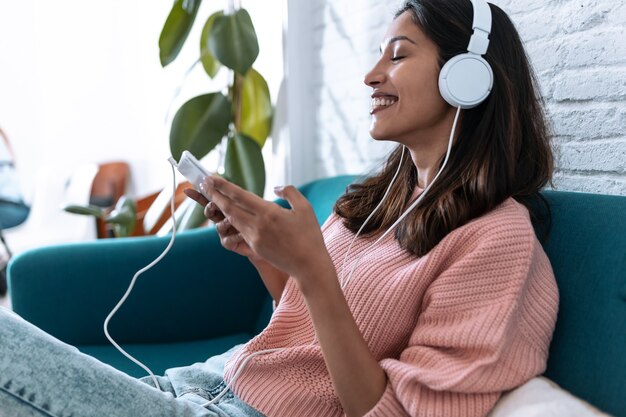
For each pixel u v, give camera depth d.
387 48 0.94
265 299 1.54
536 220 0.91
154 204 2.11
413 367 0.74
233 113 2.00
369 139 1.68
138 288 1.43
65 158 3.99
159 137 3.57
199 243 1.48
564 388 0.77
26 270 1.38
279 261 0.71
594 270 0.80
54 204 3.06
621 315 0.73
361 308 0.88
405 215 0.90
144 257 1.44
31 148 3.97
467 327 0.74
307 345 0.91
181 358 1.33
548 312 0.78
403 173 1.04
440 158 0.94
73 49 3.86
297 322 0.98
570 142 1.09
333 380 0.75
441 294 0.78
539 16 1.12
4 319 0.80
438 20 0.89
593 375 0.74
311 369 0.90
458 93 0.85
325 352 0.75
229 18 1.86
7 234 3.02
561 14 1.08
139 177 3.69
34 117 3.96
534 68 1.14
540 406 0.67
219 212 0.93
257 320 1.55
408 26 0.92
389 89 0.93
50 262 1.39
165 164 3.47
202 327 1.49
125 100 3.81
